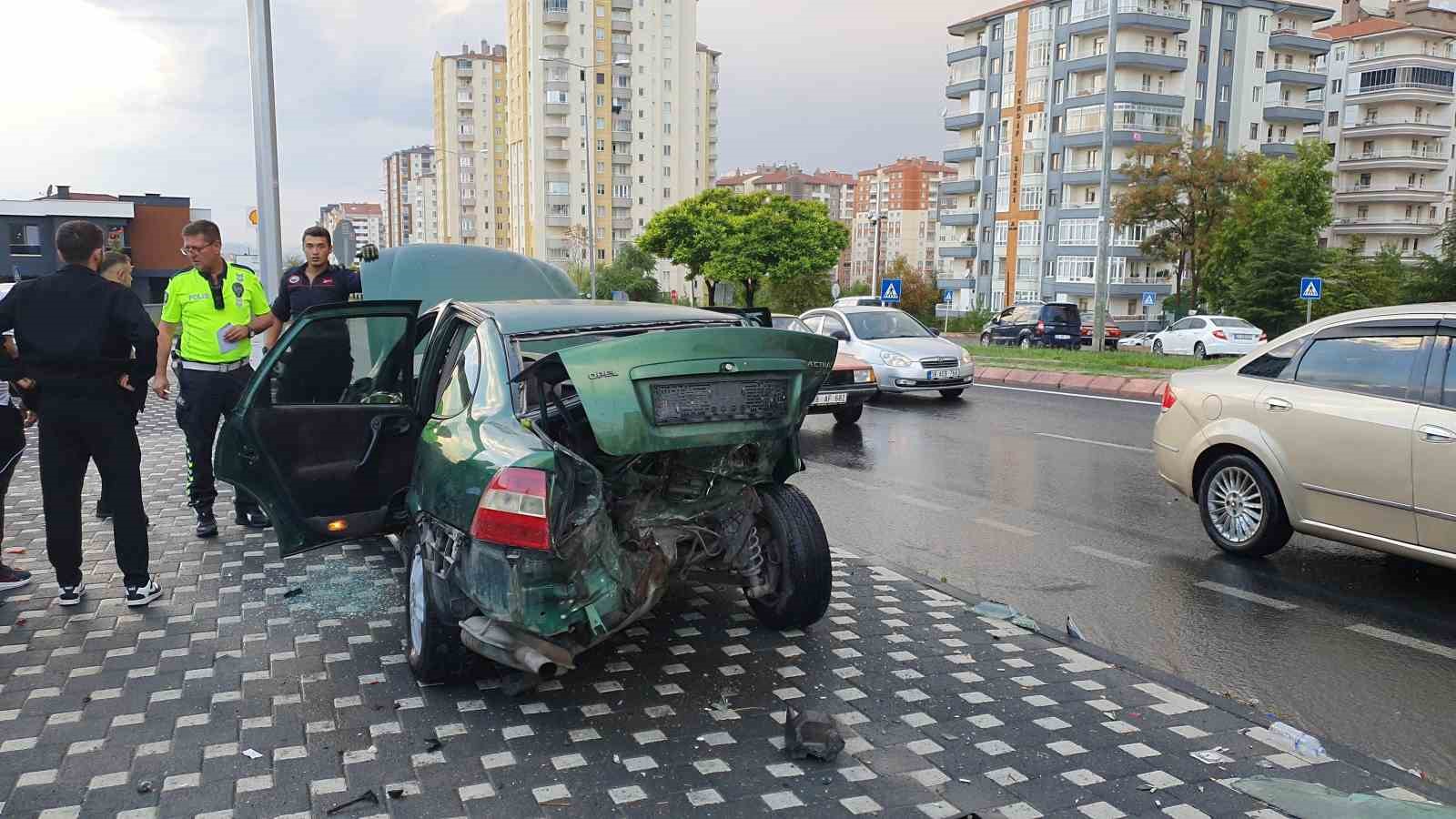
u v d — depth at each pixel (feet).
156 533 22.29
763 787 11.42
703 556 15.25
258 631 16.37
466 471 13.08
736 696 13.99
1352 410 19.66
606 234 359.46
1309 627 17.87
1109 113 93.20
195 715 13.21
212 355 21.50
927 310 222.48
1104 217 93.86
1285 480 20.90
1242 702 14.21
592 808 10.93
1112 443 38.91
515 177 392.68
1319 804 11.09
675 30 364.79
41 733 12.65
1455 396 18.24
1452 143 291.99
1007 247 270.46
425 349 18.42
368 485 17.04
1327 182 189.57
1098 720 13.34
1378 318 20.03
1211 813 10.98
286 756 12.08
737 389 13.74
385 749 12.28
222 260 21.77
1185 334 109.81
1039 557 22.70
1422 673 15.71
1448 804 11.12
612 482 14.07
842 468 34.14
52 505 17.10
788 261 187.73
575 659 15.31
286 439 16.49
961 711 13.58
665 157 370.32
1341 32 297.74
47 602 17.71
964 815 10.84
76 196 239.09
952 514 27.07
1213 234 151.23
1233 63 254.68
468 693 14.01
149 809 10.86
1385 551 19.35
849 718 13.32
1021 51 261.65
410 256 34.19
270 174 41.22
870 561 21.26
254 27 40.22
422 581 13.99
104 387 16.76
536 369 13.07
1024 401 53.36
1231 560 22.34
